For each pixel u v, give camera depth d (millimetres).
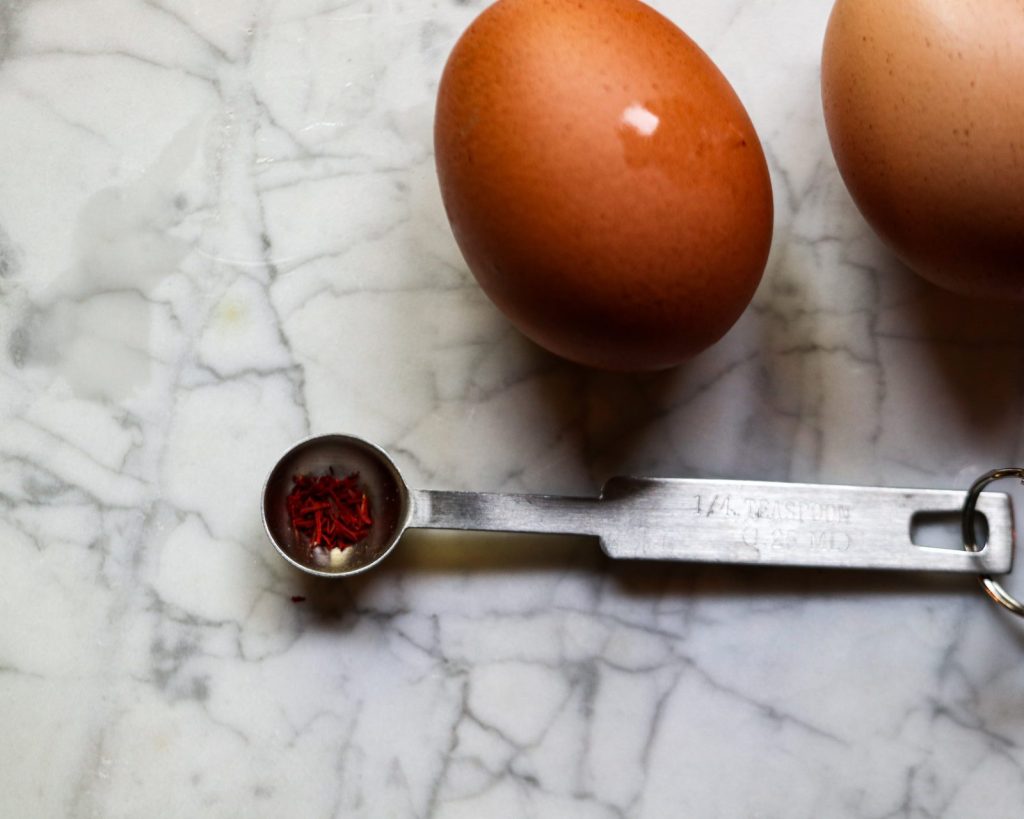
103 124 226
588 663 220
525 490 222
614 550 213
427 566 221
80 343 224
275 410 223
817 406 224
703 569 221
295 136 226
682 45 196
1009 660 221
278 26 227
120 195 225
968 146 188
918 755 220
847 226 225
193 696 219
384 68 227
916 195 194
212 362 223
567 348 200
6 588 221
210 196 225
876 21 192
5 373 224
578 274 189
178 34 227
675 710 220
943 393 224
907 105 190
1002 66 186
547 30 189
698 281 191
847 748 220
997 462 223
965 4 187
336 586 220
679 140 187
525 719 219
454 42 227
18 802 218
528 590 221
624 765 219
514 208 188
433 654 220
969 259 198
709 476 223
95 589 221
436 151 200
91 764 218
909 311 225
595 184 186
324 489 217
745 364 224
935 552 214
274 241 225
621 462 223
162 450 222
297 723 219
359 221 225
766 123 226
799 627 221
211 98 227
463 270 224
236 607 220
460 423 223
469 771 219
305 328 224
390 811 218
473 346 223
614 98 186
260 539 221
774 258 225
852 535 214
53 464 222
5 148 226
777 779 219
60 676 219
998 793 219
